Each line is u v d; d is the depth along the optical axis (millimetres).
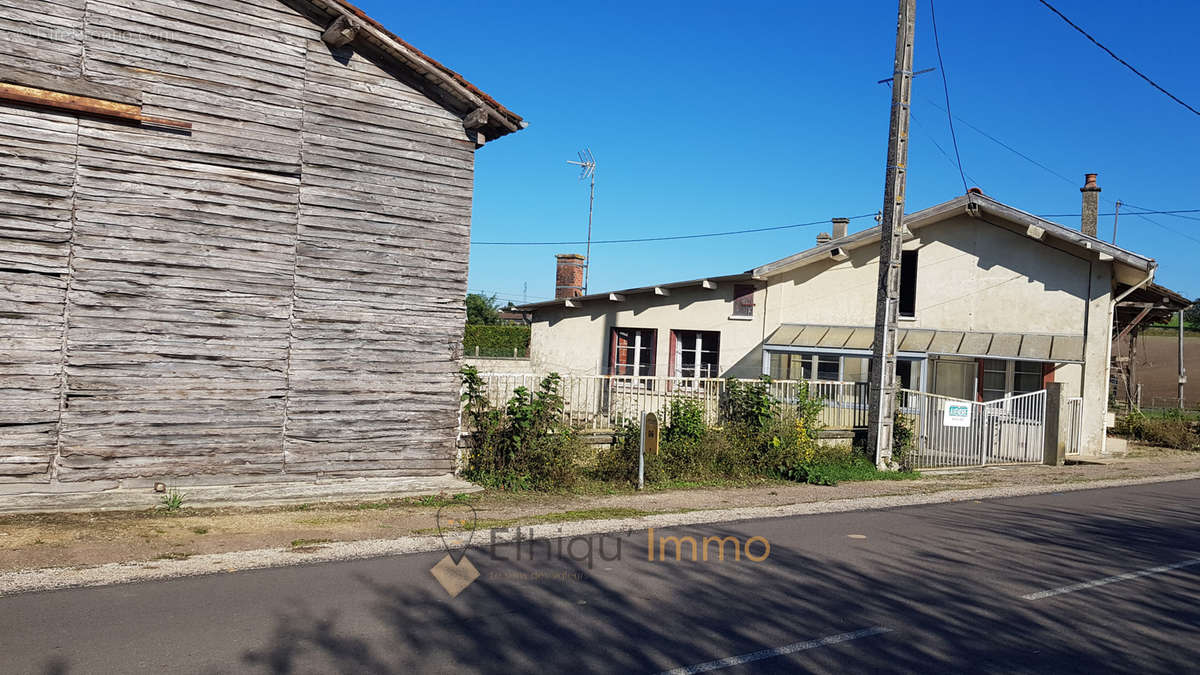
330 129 10609
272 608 5902
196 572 6812
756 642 5496
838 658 5242
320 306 10602
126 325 9570
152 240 9672
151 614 5691
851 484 13172
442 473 11422
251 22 10133
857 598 6602
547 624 5734
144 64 9570
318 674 4703
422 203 11227
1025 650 5492
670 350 21906
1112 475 15555
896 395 15703
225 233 10039
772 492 12109
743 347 20688
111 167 9469
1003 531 9625
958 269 19266
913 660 5242
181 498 9305
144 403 9672
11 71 8930
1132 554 8516
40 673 4598
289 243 10398
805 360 19766
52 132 9203
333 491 10234
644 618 5930
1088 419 18156
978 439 16469
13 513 8414
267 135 10234
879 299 14602
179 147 9773
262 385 10281
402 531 8578
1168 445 21656
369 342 10914
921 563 7867
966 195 18641
